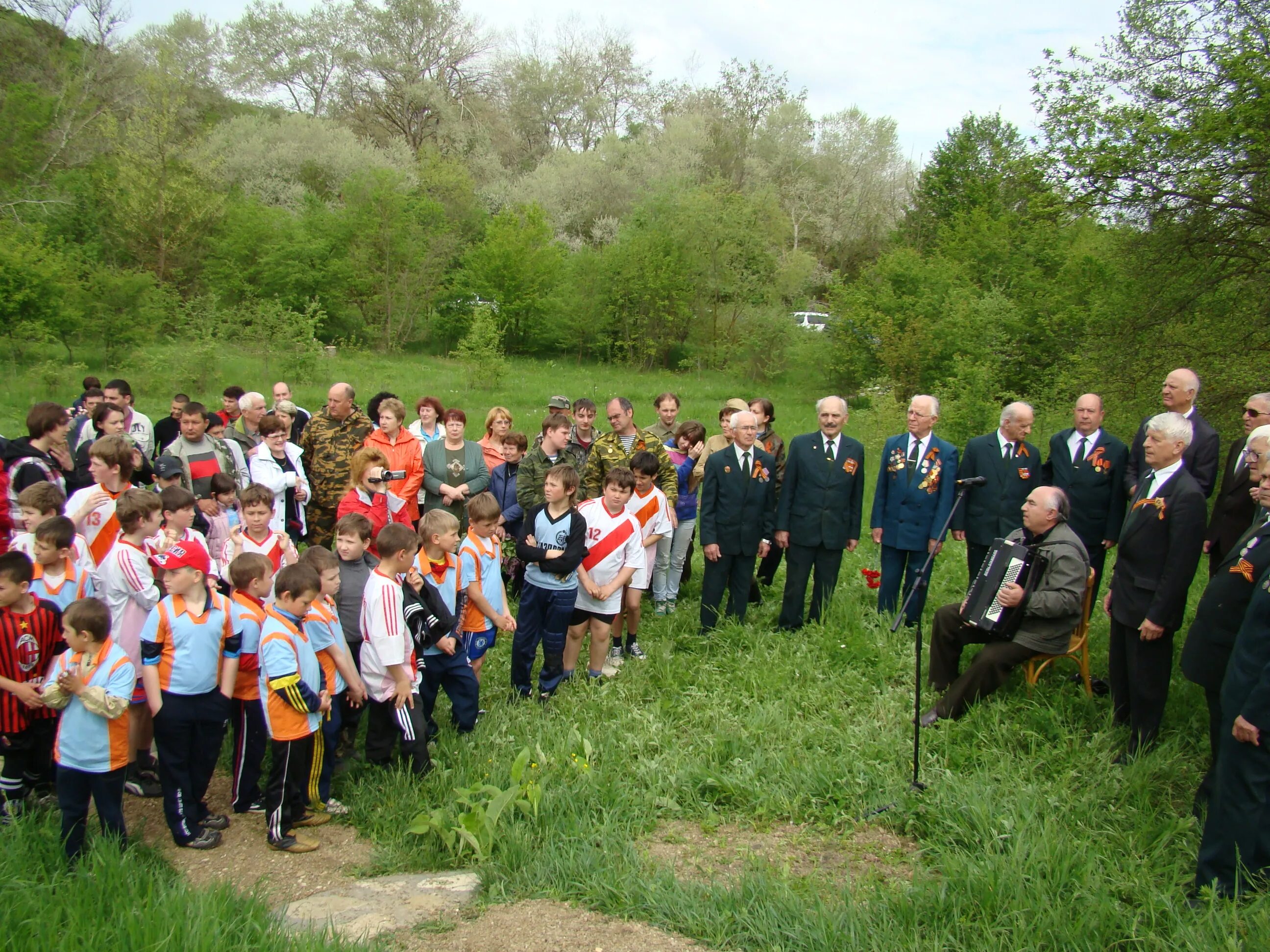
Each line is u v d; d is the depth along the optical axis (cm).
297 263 3130
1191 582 509
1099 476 668
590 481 773
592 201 4888
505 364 2464
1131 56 1090
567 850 422
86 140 3416
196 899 362
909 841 451
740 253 3250
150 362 2119
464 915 378
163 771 438
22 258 2088
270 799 448
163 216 2906
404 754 509
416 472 796
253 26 5703
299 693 445
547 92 6053
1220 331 1109
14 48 3784
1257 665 391
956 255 2742
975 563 734
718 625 750
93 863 394
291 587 444
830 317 2745
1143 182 1078
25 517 528
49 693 405
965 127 3972
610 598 632
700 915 371
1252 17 1027
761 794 483
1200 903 386
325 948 328
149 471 757
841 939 352
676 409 859
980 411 1720
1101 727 555
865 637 706
